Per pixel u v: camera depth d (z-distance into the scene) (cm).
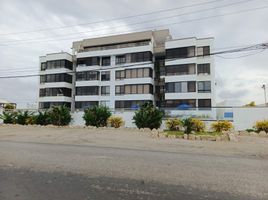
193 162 718
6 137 1416
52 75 4944
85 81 4616
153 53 4378
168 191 455
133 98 4156
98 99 4509
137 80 4169
